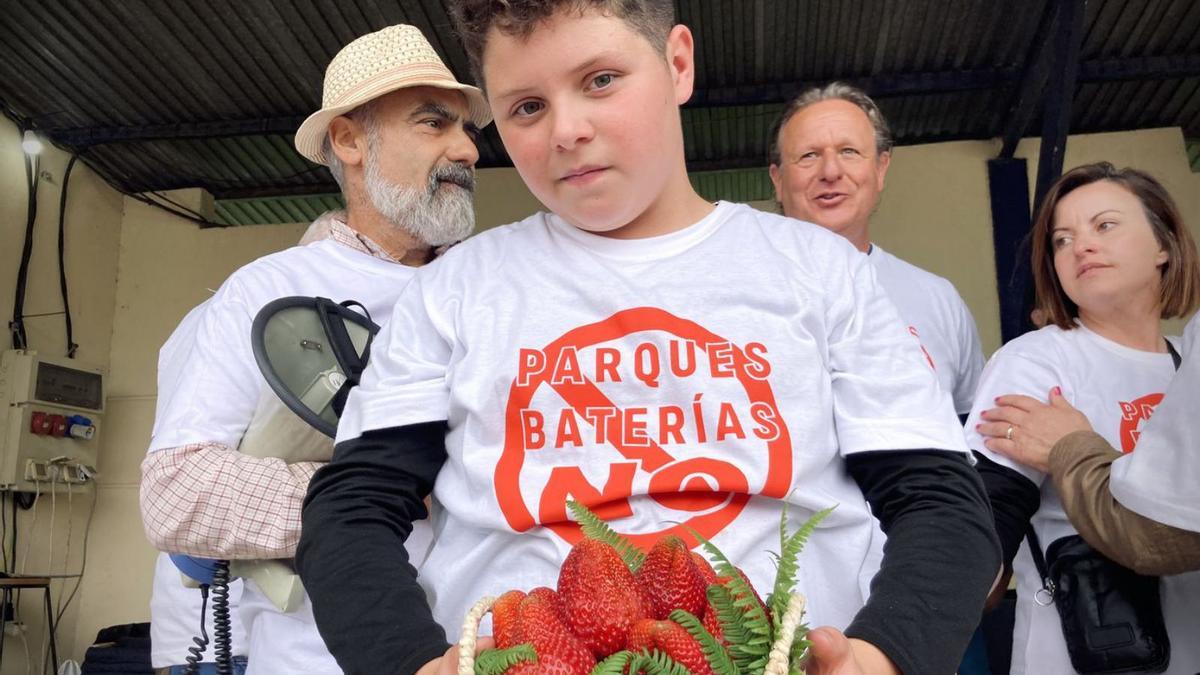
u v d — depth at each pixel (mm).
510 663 667
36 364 6031
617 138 934
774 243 1057
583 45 905
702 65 5922
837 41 5715
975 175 6535
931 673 766
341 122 2092
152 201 7156
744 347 958
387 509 961
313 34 5539
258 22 5418
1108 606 1626
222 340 1699
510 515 926
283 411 1530
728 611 696
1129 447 1796
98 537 6578
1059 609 1685
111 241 7074
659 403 943
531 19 895
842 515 942
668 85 977
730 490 915
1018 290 6012
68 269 6664
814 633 696
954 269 6410
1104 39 5754
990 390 1876
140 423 6848
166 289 7066
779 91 6105
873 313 1021
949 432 940
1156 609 1623
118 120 6379
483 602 728
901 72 6035
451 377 1004
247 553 1512
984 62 5918
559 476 930
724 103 6145
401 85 2018
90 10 5285
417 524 1564
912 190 6562
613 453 928
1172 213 1921
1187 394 1474
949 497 895
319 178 7270
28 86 5980
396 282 1930
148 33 5492
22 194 6312
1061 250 1940
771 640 681
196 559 1616
